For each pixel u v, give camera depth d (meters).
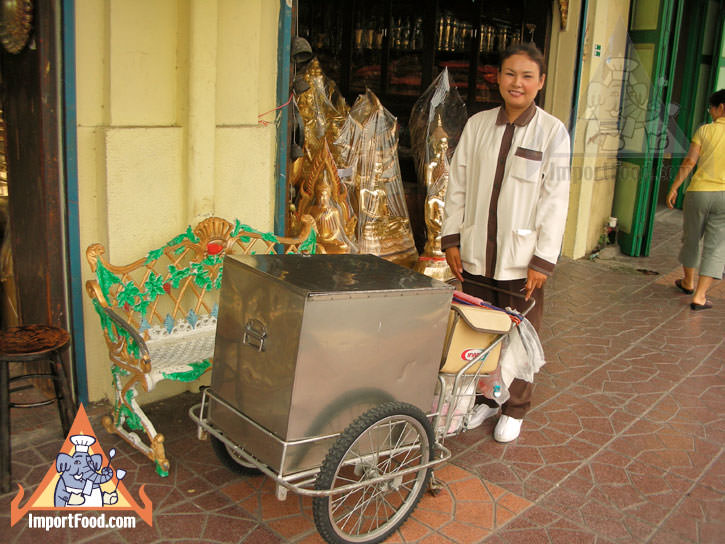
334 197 4.76
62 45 3.01
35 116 3.09
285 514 2.82
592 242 7.49
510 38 6.82
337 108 5.52
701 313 5.74
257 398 2.51
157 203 3.41
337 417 2.50
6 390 2.80
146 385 2.92
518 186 3.20
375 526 2.77
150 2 3.20
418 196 5.79
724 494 3.17
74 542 2.57
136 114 3.28
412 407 2.58
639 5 7.05
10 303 3.81
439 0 6.71
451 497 3.02
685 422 3.85
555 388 4.19
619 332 5.21
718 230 5.71
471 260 3.39
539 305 3.46
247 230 3.52
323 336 2.34
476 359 2.88
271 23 3.73
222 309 2.67
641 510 3.01
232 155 3.65
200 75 3.34
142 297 3.23
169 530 2.68
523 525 2.86
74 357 3.36
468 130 3.41
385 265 2.82
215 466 3.13
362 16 7.12
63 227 3.20
